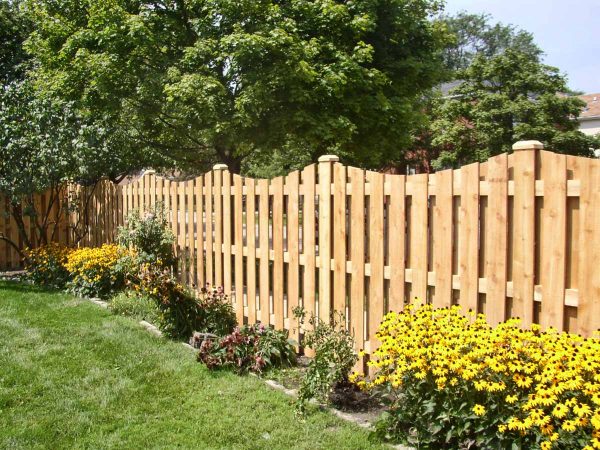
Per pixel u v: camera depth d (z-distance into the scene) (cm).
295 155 1694
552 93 1798
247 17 962
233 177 604
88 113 979
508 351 304
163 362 500
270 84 945
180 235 707
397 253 427
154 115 1076
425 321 353
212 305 591
